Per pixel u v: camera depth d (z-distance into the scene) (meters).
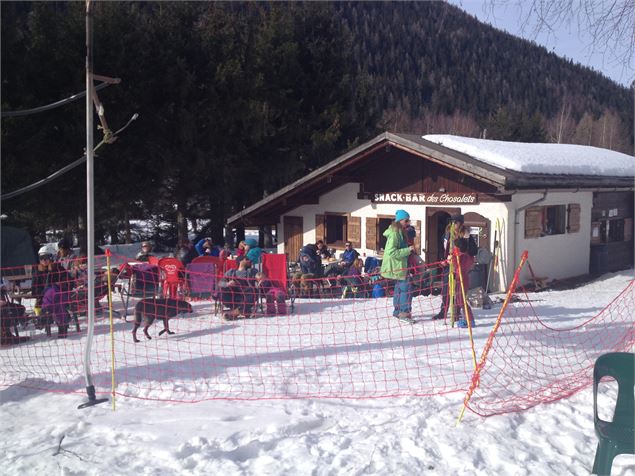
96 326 10.11
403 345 7.95
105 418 5.62
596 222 17.97
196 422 5.41
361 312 10.37
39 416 5.84
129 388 6.50
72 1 22.25
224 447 4.93
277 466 4.53
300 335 8.71
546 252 15.78
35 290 10.20
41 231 24.22
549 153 18.00
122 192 21.97
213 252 14.86
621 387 4.66
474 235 15.10
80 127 20.20
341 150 26.95
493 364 6.99
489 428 5.17
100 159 20.83
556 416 5.50
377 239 16.98
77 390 6.58
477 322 9.48
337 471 4.46
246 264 10.76
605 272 17.67
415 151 14.94
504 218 14.63
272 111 24.73
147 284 10.82
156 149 22.14
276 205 18.56
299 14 28.64
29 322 10.72
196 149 22.77
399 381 6.47
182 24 24.89
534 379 6.54
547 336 8.46
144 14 24.50
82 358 7.83
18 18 21.27
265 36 27.05
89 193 6.17
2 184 19.20
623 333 8.60
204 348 8.10
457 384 6.32
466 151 16.14
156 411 5.76
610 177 17.80
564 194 16.36
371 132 29.03
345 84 28.06
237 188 25.05
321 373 6.81
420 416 5.41
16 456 4.87
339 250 17.97
